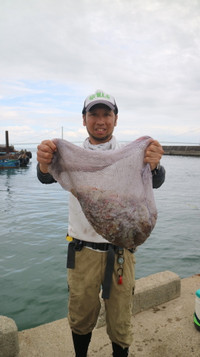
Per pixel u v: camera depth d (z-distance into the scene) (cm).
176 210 1280
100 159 193
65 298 489
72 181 196
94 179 191
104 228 189
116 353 225
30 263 639
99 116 224
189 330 312
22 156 3969
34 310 453
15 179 2641
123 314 216
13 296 495
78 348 230
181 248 761
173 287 373
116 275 212
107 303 219
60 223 1008
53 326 322
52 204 1402
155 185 217
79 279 218
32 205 1375
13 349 265
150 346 288
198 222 1048
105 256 213
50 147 197
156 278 375
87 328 225
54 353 279
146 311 349
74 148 197
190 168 4225
